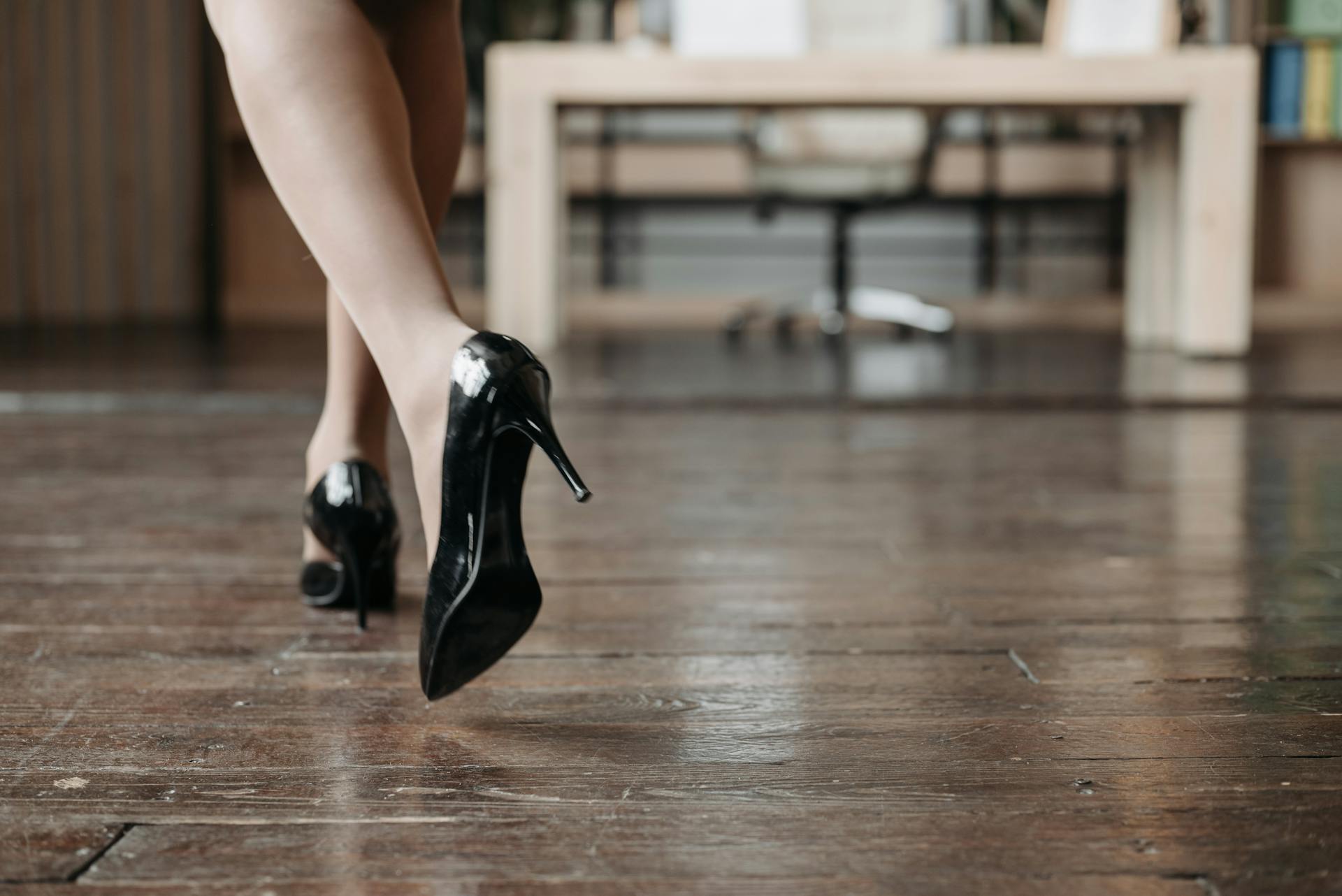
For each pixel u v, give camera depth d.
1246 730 0.71
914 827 0.58
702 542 1.27
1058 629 0.93
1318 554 1.21
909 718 0.73
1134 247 4.34
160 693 0.78
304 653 0.87
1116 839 0.56
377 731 0.71
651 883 0.52
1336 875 0.52
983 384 2.83
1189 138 3.56
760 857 0.54
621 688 0.79
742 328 4.90
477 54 5.61
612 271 5.81
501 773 0.64
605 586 1.08
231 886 0.52
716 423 2.26
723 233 5.82
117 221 5.52
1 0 5.15
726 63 3.51
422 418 0.67
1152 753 0.67
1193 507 1.47
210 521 1.37
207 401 2.48
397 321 0.68
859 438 2.07
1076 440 2.06
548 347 3.71
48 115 5.32
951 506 1.48
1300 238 5.11
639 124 5.68
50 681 0.80
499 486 0.65
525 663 0.85
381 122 0.71
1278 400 2.48
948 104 3.60
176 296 5.62
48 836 0.57
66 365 3.22
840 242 4.70
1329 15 4.90
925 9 4.45
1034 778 0.63
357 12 0.75
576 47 3.58
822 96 3.51
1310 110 4.85
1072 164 5.52
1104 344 4.23
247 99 0.72
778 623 0.96
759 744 0.69
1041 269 5.70
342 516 0.93
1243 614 0.98
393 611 0.99
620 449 1.94
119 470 1.72
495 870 0.53
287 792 0.62
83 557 1.19
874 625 0.95
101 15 5.39
